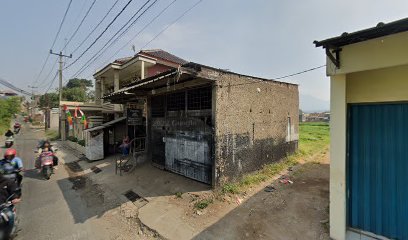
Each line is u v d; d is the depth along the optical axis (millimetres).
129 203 6949
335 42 3861
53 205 7102
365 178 4512
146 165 10258
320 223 5172
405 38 3490
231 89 7547
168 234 5156
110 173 9961
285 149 10797
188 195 6883
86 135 12914
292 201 6422
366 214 4508
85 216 6324
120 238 5203
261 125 9000
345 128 4332
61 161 13352
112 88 19047
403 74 4004
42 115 49562
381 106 4340
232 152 7617
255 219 5527
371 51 3805
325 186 7598
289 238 4750
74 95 46625
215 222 5480
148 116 10555
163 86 8688
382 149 4332
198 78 7109
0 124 29000
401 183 4141
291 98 11281
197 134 7844
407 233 4082
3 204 4895
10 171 7059
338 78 4336
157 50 16906
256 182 7926
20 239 5195
